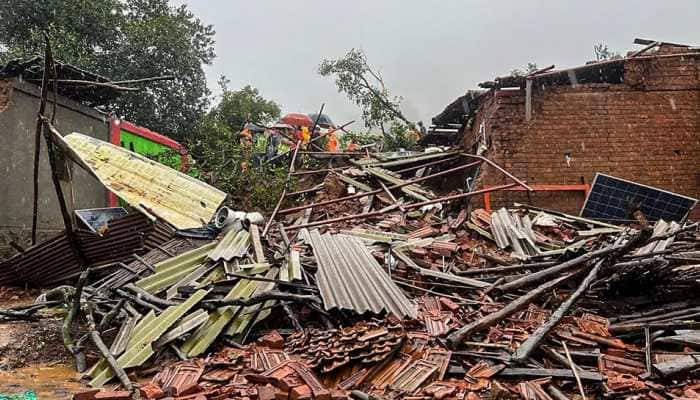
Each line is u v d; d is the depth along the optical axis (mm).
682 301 6887
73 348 6020
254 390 4730
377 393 4859
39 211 11758
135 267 8383
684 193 11961
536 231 10586
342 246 8664
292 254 8047
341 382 5043
